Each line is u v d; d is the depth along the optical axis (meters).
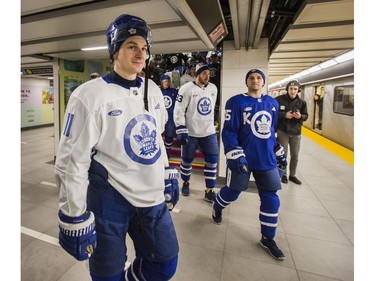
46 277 1.65
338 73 5.86
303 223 2.48
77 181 0.92
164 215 1.17
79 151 0.92
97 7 2.06
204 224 2.44
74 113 0.94
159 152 1.15
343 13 2.27
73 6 2.13
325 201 3.04
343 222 2.50
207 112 2.97
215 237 2.20
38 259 1.83
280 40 3.19
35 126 9.86
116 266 1.09
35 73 7.18
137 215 1.11
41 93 10.07
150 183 1.10
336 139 7.25
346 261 1.88
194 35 2.85
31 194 3.11
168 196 1.28
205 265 1.81
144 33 1.01
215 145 3.04
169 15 2.22
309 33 2.86
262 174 1.97
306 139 8.25
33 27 2.54
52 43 3.23
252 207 2.86
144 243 1.15
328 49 3.70
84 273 1.69
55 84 4.59
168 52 3.77
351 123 6.25
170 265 1.17
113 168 1.03
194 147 3.09
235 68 3.61
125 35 0.97
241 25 2.56
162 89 4.29
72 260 1.82
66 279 1.63
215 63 4.36
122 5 2.00
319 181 3.85
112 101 0.98
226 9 2.88
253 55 3.52
